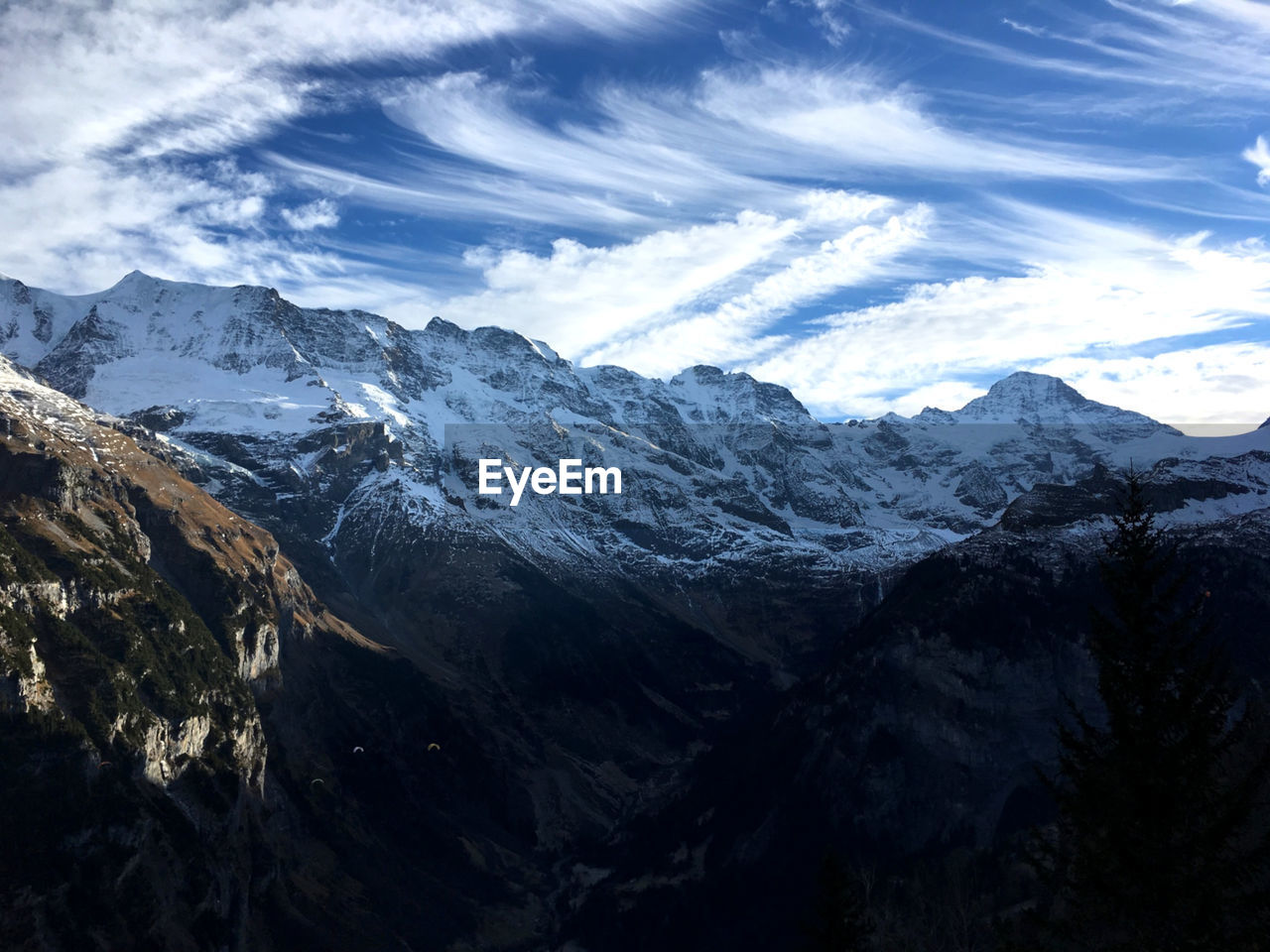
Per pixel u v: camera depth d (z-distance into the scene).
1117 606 48.03
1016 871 162.75
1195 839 45.16
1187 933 44.19
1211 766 47.00
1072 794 48.66
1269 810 54.03
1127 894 45.38
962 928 150.00
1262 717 61.81
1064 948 54.19
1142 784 45.09
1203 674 45.97
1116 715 46.44
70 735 172.88
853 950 65.19
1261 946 42.78
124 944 159.75
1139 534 48.75
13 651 173.88
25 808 161.38
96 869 163.25
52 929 153.75
